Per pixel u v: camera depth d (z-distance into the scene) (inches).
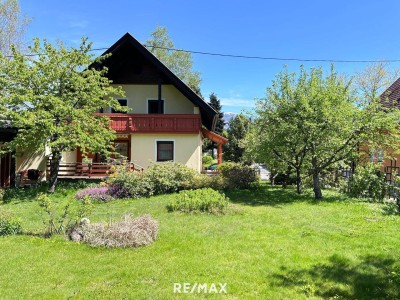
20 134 542.0
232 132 1625.2
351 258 234.1
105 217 388.8
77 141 577.9
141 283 200.5
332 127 486.6
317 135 493.7
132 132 771.4
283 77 523.5
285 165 590.9
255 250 256.5
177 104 869.8
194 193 442.6
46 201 321.4
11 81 565.6
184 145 780.6
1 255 249.9
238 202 479.5
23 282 203.5
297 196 533.0
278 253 248.8
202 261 234.4
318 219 361.7
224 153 1642.5
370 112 484.1
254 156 624.7
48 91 584.7
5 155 671.1
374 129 483.5
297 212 401.7
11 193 569.0
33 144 564.7
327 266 222.1
